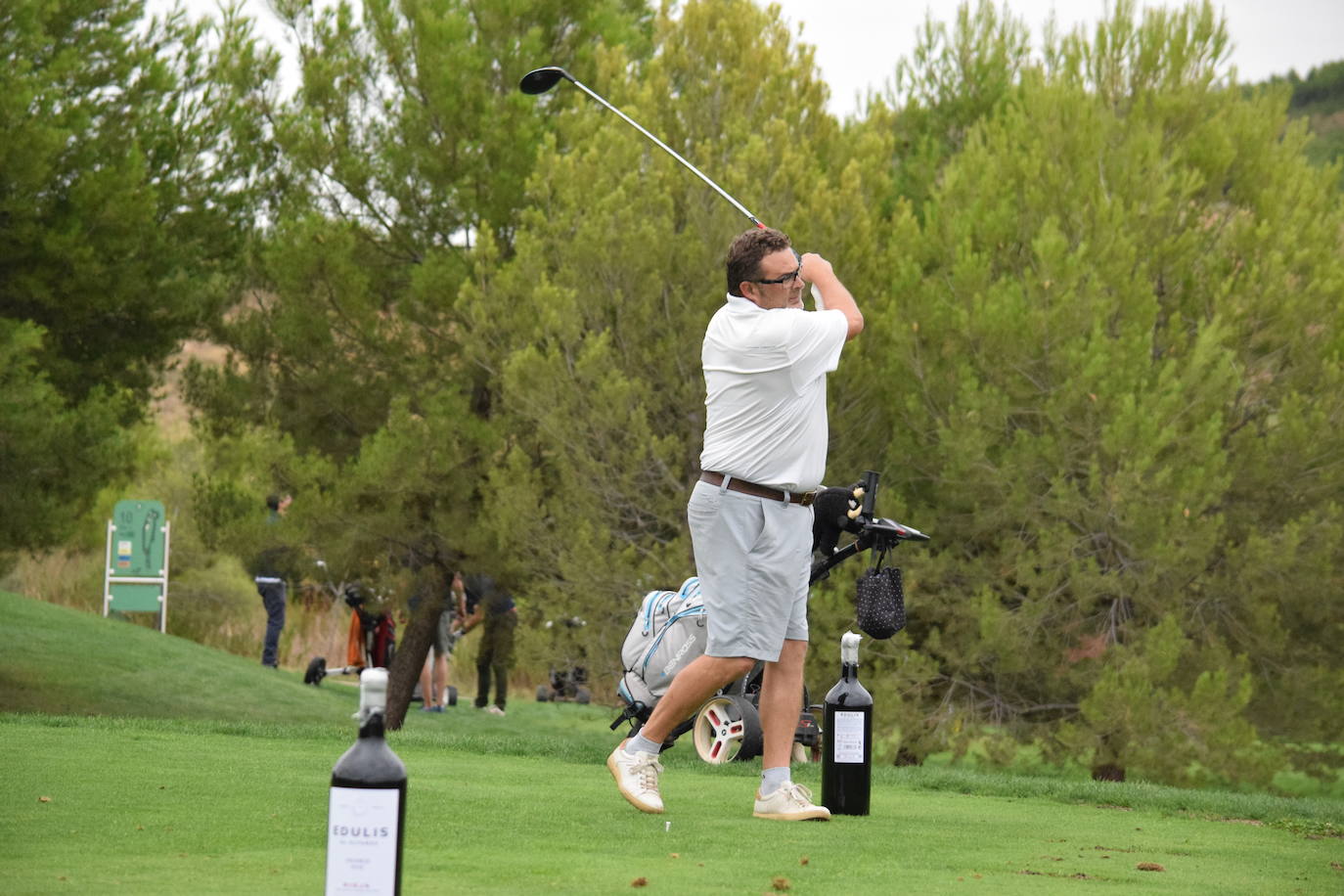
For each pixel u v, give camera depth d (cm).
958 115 3022
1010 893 609
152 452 4325
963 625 2259
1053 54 2673
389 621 3195
